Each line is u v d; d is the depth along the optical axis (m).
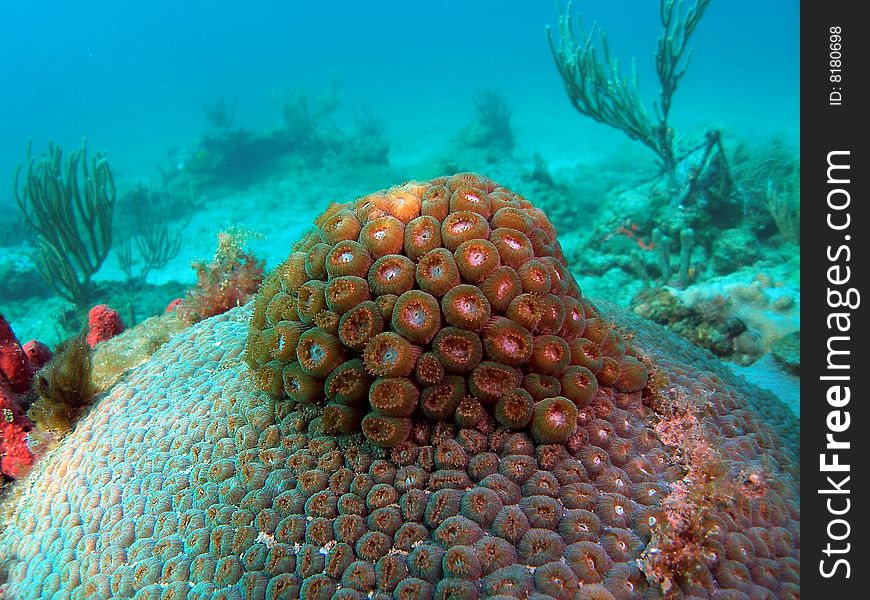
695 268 0.50
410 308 0.13
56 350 0.20
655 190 0.58
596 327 0.14
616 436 0.13
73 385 0.19
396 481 0.12
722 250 0.51
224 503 0.13
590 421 0.13
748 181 0.56
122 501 0.15
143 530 0.14
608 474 0.12
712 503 0.12
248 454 0.14
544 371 0.13
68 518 0.15
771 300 0.33
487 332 0.13
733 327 0.33
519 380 0.13
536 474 0.12
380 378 0.13
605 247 0.58
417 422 0.13
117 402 0.18
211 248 1.04
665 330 0.22
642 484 0.12
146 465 0.15
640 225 0.57
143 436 0.16
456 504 0.12
